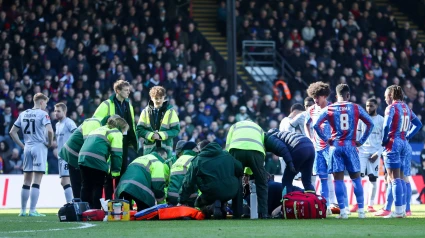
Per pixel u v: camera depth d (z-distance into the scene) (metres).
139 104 42.25
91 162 21.61
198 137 41.16
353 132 21.45
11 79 42.22
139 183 21.67
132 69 44.97
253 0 52.34
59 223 20.12
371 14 54.62
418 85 51.50
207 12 55.03
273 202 22.72
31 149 25.91
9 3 46.28
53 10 45.53
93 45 45.19
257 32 50.59
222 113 43.28
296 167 22.00
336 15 53.22
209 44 49.38
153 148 24.34
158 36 47.38
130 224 19.16
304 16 52.44
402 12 60.38
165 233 16.12
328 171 21.64
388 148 22.50
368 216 23.84
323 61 49.81
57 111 26.95
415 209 30.27
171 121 24.19
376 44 52.62
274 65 50.44
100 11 46.91
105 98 42.62
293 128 26.06
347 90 21.58
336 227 17.69
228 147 22.03
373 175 27.73
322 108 23.22
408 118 22.59
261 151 21.42
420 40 58.78
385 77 50.88
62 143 26.97
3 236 15.80
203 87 44.53
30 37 43.97
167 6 49.59
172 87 44.41
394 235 15.59
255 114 43.94
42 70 42.50
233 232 16.30
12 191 34.41
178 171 22.19
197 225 18.50
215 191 21.05
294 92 48.09
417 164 42.53
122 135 22.12
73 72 43.22
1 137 38.91
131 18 47.22
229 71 45.00
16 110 40.12
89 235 15.84
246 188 23.09
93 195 22.38
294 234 15.79
